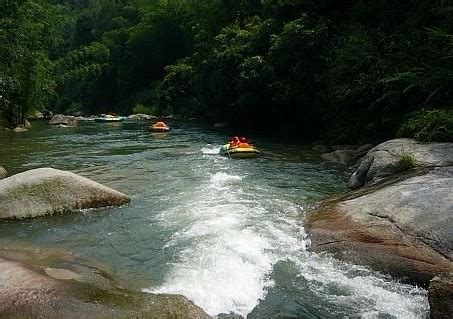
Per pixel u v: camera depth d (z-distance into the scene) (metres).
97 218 8.45
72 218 8.43
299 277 6.05
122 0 67.44
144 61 50.16
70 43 72.81
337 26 20.23
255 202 9.54
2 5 24.56
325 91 18.59
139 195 10.08
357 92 16.09
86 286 5.33
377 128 15.98
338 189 10.76
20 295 4.91
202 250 6.83
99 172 12.64
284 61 20.83
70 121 31.47
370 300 5.50
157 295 5.23
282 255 6.70
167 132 24.42
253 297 5.52
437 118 11.54
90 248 6.99
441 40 13.87
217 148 17.77
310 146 18.53
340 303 5.42
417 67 14.30
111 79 56.38
